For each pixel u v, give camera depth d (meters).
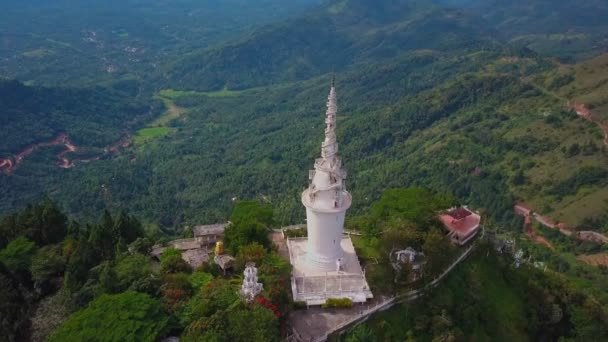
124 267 68.69
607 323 85.50
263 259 73.06
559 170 199.00
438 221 85.12
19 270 74.00
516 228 184.88
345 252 79.06
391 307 70.69
